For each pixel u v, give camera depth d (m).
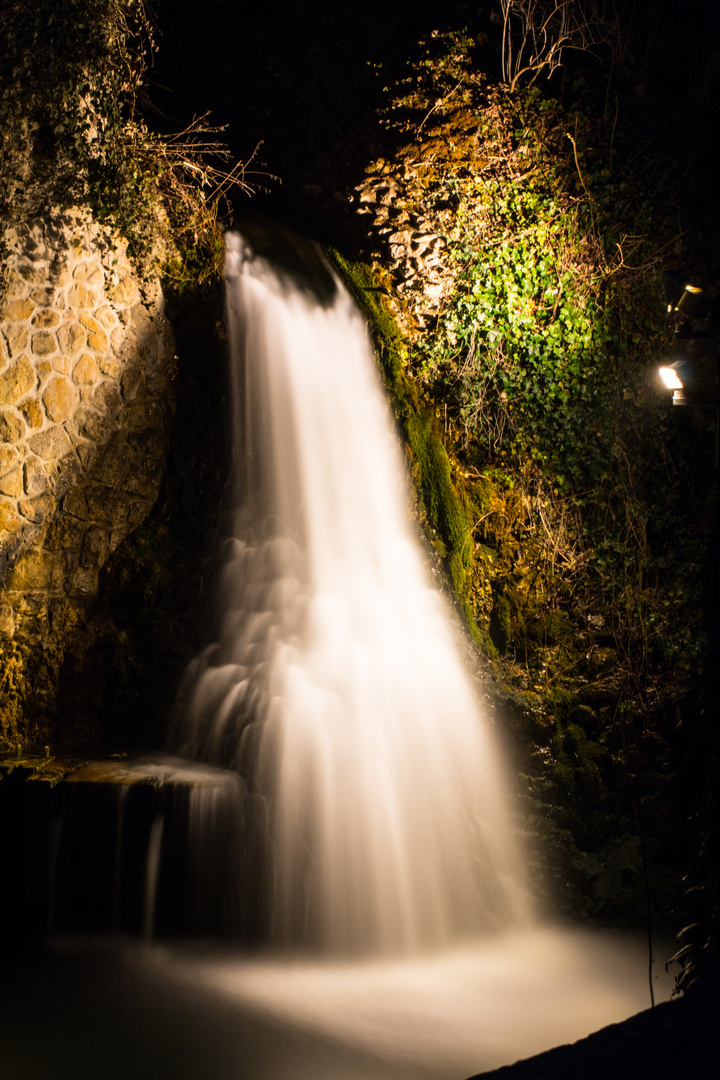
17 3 7.40
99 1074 5.21
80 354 8.16
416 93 10.84
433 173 10.52
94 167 8.02
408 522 9.31
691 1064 2.58
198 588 8.67
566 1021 6.41
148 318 8.70
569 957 7.59
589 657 9.31
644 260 10.73
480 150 10.62
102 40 8.00
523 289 10.39
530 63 11.28
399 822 7.82
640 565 9.85
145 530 8.73
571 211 10.65
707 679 5.36
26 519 7.90
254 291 9.33
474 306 10.23
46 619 8.09
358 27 11.43
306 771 7.66
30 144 7.57
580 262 10.59
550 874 8.32
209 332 9.12
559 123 10.95
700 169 11.26
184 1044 5.61
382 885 7.61
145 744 8.17
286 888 7.27
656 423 10.34
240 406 9.14
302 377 9.34
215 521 8.91
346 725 8.02
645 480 10.19
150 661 8.38
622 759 8.79
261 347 9.23
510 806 8.46
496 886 8.12
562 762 8.66
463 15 11.54
